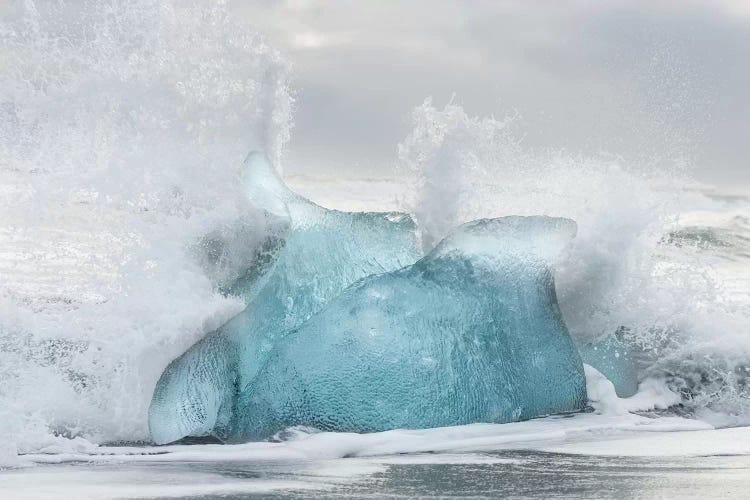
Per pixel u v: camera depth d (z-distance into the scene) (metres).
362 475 7.44
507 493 6.75
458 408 9.65
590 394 10.86
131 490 6.77
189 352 9.66
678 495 6.67
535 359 10.26
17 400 9.37
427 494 6.70
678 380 11.52
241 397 9.58
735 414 11.20
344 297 9.80
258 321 10.19
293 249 10.58
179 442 9.34
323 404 9.37
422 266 10.10
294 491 6.77
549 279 10.66
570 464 7.98
